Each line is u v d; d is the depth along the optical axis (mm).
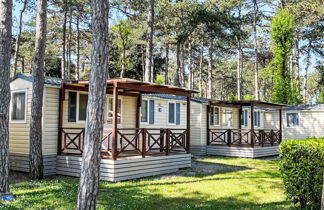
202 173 10266
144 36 32312
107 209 5734
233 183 8500
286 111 21125
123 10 20891
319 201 5543
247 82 45156
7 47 6609
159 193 7230
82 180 4539
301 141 5914
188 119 11570
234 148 15727
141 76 34438
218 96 52375
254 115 21719
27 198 6461
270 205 6180
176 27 26438
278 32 25359
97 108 4637
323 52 30078
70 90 10500
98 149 4613
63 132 10062
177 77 25922
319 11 24578
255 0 27422
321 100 34344
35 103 8984
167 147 10555
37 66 8953
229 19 23750
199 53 35906
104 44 4766
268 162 13375
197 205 6254
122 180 8750
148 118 13555
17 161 10344
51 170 9828
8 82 6609
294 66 37219
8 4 6695
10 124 10742
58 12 21016
